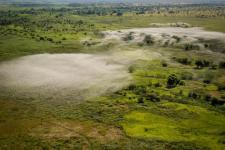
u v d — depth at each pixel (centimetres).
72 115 7081
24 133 6284
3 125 6612
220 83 9150
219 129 6344
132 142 5900
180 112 7131
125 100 7850
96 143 5906
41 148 5731
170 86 8825
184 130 6322
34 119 6888
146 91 8400
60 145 5838
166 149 5638
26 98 8056
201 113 7069
